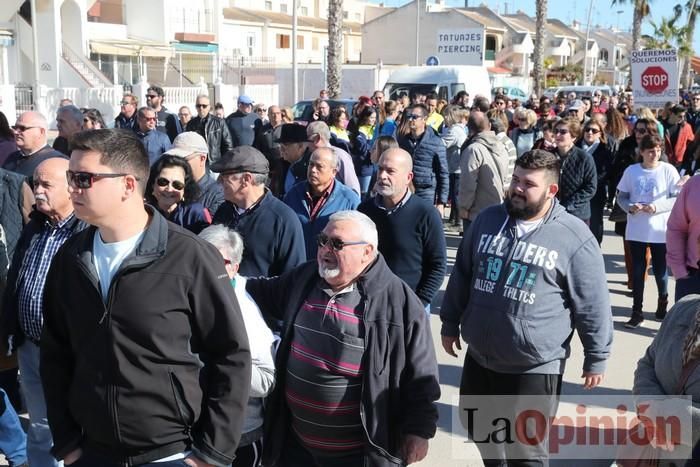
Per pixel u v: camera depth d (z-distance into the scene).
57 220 3.79
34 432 3.81
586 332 3.44
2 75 29.47
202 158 5.00
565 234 3.42
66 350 2.60
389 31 51.59
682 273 4.73
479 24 48.72
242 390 2.50
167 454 2.46
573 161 6.90
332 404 2.96
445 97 19.86
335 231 2.92
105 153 2.34
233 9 46.81
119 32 36.22
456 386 5.50
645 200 6.71
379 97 13.31
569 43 73.19
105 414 2.40
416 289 4.54
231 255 3.19
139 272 2.37
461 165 7.55
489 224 3.62
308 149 6.66
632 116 13.10
